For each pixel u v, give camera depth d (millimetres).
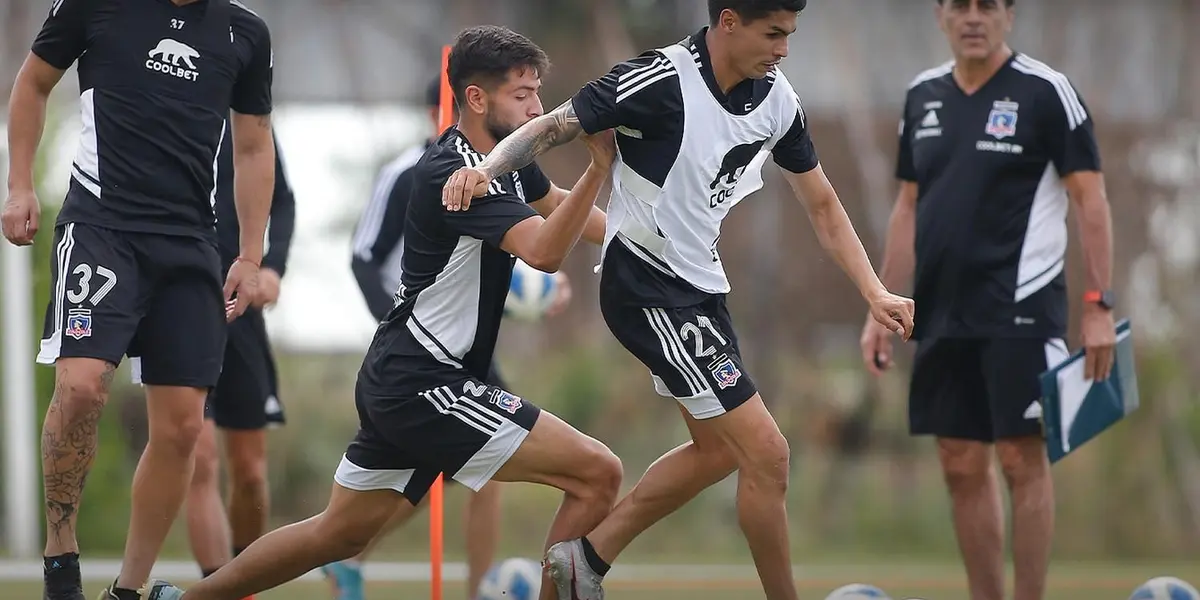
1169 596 18062
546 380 50312
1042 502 19828
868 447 48938
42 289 38125
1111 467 43469
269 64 17859
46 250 38094
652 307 15547
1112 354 19641
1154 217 50000
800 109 16031
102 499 40125
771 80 15648
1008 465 20062
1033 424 19656
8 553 36375
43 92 16891
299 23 63469
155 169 16625
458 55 15930
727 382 15484
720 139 15219
